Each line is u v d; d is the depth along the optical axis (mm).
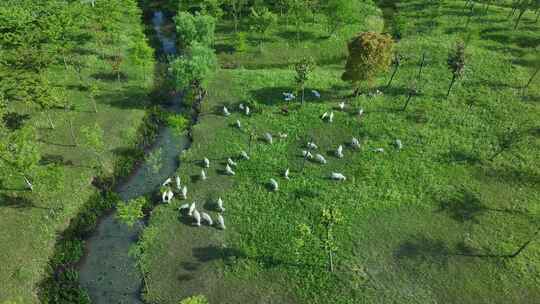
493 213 55062
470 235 52625
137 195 60188
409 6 101750
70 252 52969
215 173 61969
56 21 80750
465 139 65125
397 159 62625
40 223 55000
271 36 90625
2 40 81312
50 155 63156
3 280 49031
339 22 93062
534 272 48656
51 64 79438
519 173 59781
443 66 80062
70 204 57656
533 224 53594
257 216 55938
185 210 57062
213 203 57844
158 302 48219
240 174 61531
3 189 58062
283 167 62188
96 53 84312
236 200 58062
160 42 93000
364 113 70625
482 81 76000
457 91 74000
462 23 93250
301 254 51375
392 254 51094
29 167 54281
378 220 54781
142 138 68375
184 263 51406
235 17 91000
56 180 57250
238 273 50156
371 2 98688
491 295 47031
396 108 71250
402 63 80812
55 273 51062
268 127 68938
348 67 68312
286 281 49188
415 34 91062
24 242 52844
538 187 57875
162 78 81312
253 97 74625
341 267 49875
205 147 66125
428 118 68938
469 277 48594
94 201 58812
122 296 49281
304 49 88000
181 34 82125
